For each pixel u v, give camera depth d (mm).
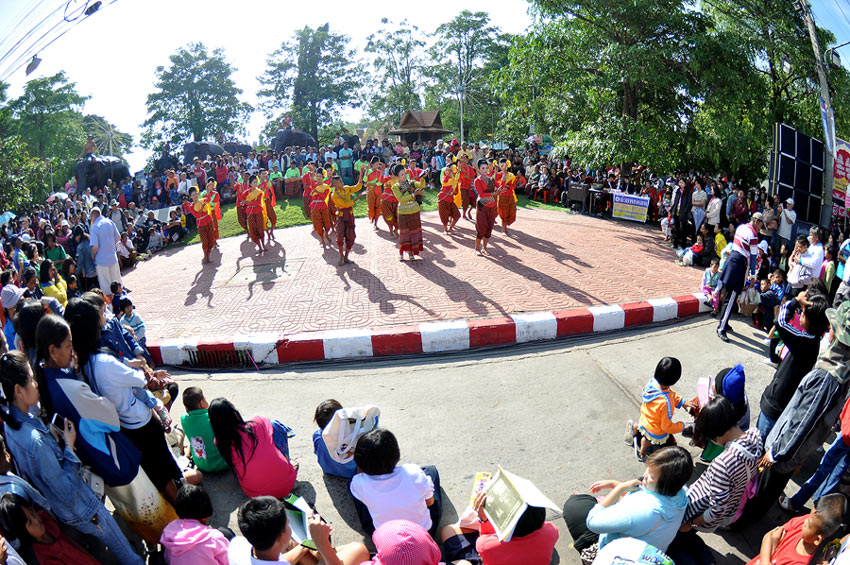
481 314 8234
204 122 53875
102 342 4773
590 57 16891
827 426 3947
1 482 3188
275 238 14547
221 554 3539
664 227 13609
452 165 14781
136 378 3889
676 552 3848
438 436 5539
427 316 8250
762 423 4824
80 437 3627
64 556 3430
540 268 10508
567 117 18969
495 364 7086
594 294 9086
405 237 10773
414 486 3830
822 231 9211
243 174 13719
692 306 8570
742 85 15547
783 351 6344
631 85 16969
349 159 20625
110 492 3930
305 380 6898
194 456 4961
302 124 54500
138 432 4031
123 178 27453
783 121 16922
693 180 13648
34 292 7461
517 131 20594
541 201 19391
